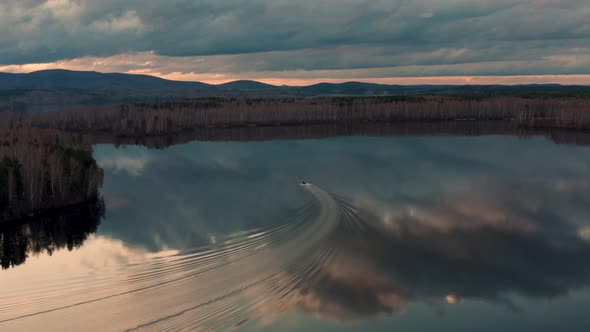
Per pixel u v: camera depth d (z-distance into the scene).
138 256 43.19
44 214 69.38
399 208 60.34
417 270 39.41
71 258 44.00
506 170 93.31
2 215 65.62
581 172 90.50
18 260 45.12
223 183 85.06
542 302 34.16
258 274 37.50
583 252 44.84
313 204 62.53
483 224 53.81
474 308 33.47
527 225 53.34
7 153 78.00
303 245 44.59
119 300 32.75
